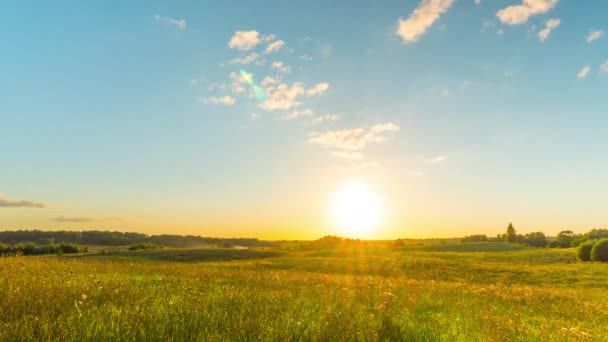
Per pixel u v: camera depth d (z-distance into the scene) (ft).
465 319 33.58
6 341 17.21
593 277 134.31
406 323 27.91
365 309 33.63
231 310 26.66
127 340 18.20
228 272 75.25
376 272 149.38
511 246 438.40
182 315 23.30
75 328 18.97
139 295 31.17
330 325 23.15
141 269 69.26
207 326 21.65
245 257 272.51
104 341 18.07
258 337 20.22
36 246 417.49
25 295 25.59
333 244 510.58
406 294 50.39
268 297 35.14
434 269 155.12
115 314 21.91
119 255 273.75
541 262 229.45
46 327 18.37
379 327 24.77
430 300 47.19
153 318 21.86
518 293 69.87
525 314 44.37
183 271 71.36
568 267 167.63
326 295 40.37
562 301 63.05
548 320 41.11
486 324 30.37
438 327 28.30
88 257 255.91
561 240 586.45
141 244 507.30
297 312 28.17
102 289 31.30
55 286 30.04
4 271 40.50
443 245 453.58
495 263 190.70
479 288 74.64
